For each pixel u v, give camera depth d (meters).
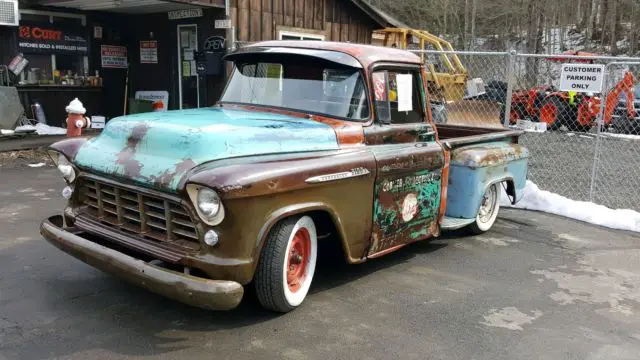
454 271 5.09
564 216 7.29
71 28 11.66
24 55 10.97
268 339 3.60
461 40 35.12
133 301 4.05
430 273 5.01
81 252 3.66
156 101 12.58
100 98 12.48
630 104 15.85
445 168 5.24
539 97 17.72
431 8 35.84
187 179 3.34
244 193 3.31
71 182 4.23
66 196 4.26
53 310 3.86
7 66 10.73
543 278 5.02
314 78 4.61
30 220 5.96
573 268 5.33
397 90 4.81
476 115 13.46
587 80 7.41
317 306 4.15
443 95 15.70
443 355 3.52
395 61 4.77
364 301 4.29
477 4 36.28
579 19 39.75
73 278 4.42
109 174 3.80
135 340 3.50
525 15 35.00
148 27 12.61
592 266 5.41
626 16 37.03
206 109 4.71
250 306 4.09
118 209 3.85
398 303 4.29
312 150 4.01
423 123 5.09
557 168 11.52
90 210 4.17
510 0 35.62
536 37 33.66
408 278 4.85
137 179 3.59
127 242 3.70
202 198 3.30
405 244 4.89
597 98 16.11
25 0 10.82
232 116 4.23
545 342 3.77
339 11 13.95
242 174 3.34
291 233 3.76
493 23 36.50
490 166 5.78
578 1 39.12
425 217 5.05
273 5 12.23
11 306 3.88
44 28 11.20
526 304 4.41
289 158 3.80
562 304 4.44
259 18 11.96
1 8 10.25
